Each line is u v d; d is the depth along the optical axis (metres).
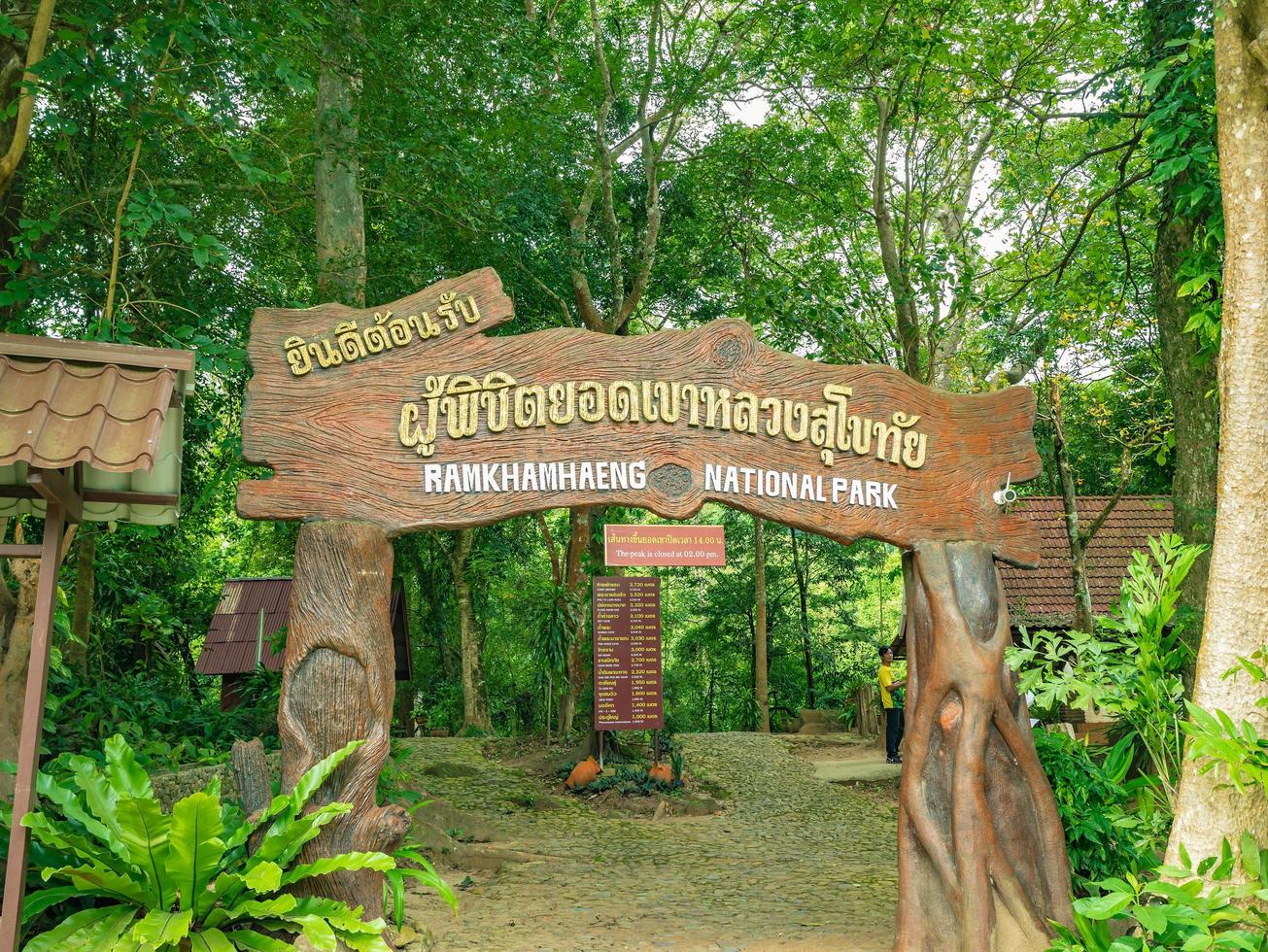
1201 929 4.32
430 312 5.59
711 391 5.78
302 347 5.43
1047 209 14.14
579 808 12.85
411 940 6.13
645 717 14.05
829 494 5.88
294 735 5.09
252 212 10.89
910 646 5.98
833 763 16.78
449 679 25.53
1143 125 7.98
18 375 4.31
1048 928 5.50
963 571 5.96
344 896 4.93
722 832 11.63
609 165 16.98
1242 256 4.88
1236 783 4.33
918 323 16.03
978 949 5.37
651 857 10.10
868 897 8.15
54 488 4.15
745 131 17.42
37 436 4.00
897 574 20.22
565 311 17.06
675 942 6.64
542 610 17.19
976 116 15.19
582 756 14.76
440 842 9.73
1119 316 14.04
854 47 14.30
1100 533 17.41
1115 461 19.95
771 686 28.98
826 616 31.97
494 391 5.57
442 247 14.06
